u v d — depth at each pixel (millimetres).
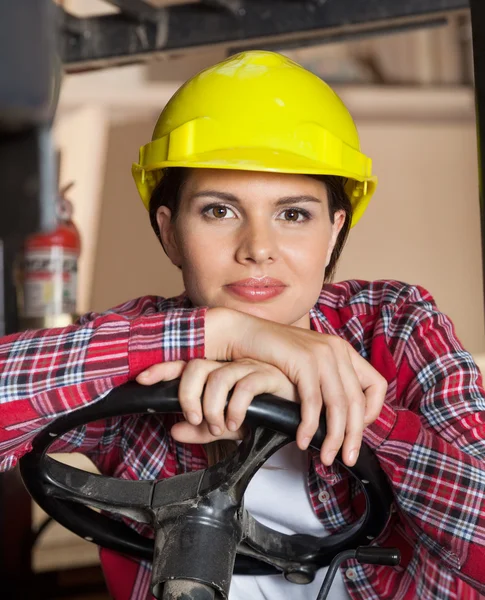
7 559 1684
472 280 3199
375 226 3199
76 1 2426
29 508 1723
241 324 728
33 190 337
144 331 734
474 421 913
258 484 991
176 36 1456
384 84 3146
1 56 313
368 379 749
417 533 867
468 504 798
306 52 3066
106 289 2926
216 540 660
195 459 990
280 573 888
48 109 332
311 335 723
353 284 1178
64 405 720
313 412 675
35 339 754
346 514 977
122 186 2910
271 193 862
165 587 646
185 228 904
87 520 871
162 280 2973
